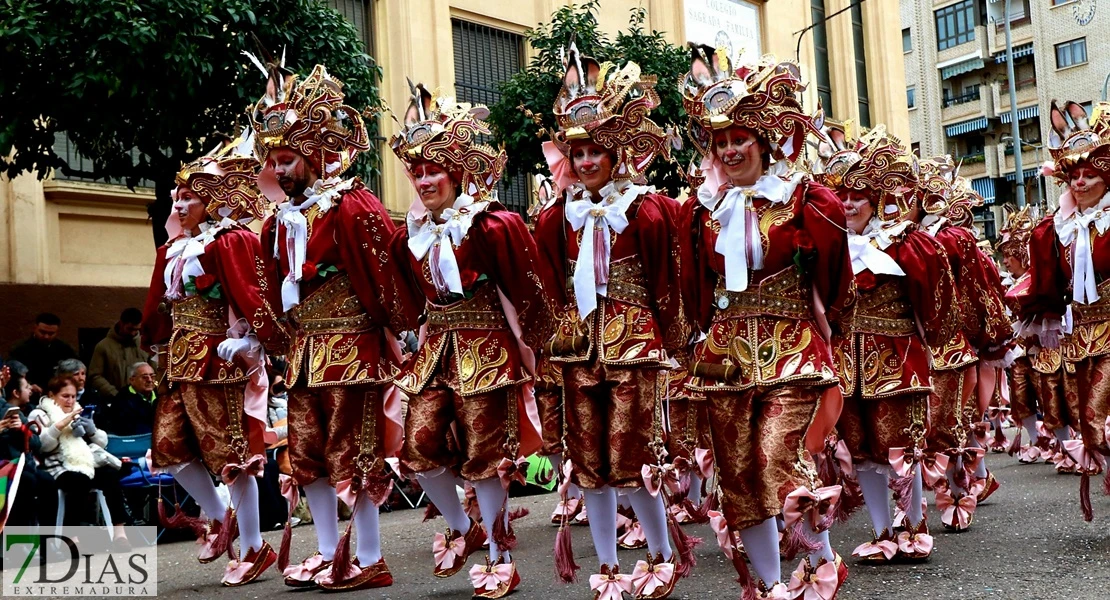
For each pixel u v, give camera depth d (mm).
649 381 5527
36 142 10695
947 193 8109
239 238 6668
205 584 6781
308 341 6172
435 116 6051
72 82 9617
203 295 6766
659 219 5551
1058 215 7281
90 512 8453
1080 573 5832
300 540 8664
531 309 5836
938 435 7457
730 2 20797
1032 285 7422
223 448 6711
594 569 6738
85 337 13656
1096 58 42812
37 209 13234
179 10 9734
